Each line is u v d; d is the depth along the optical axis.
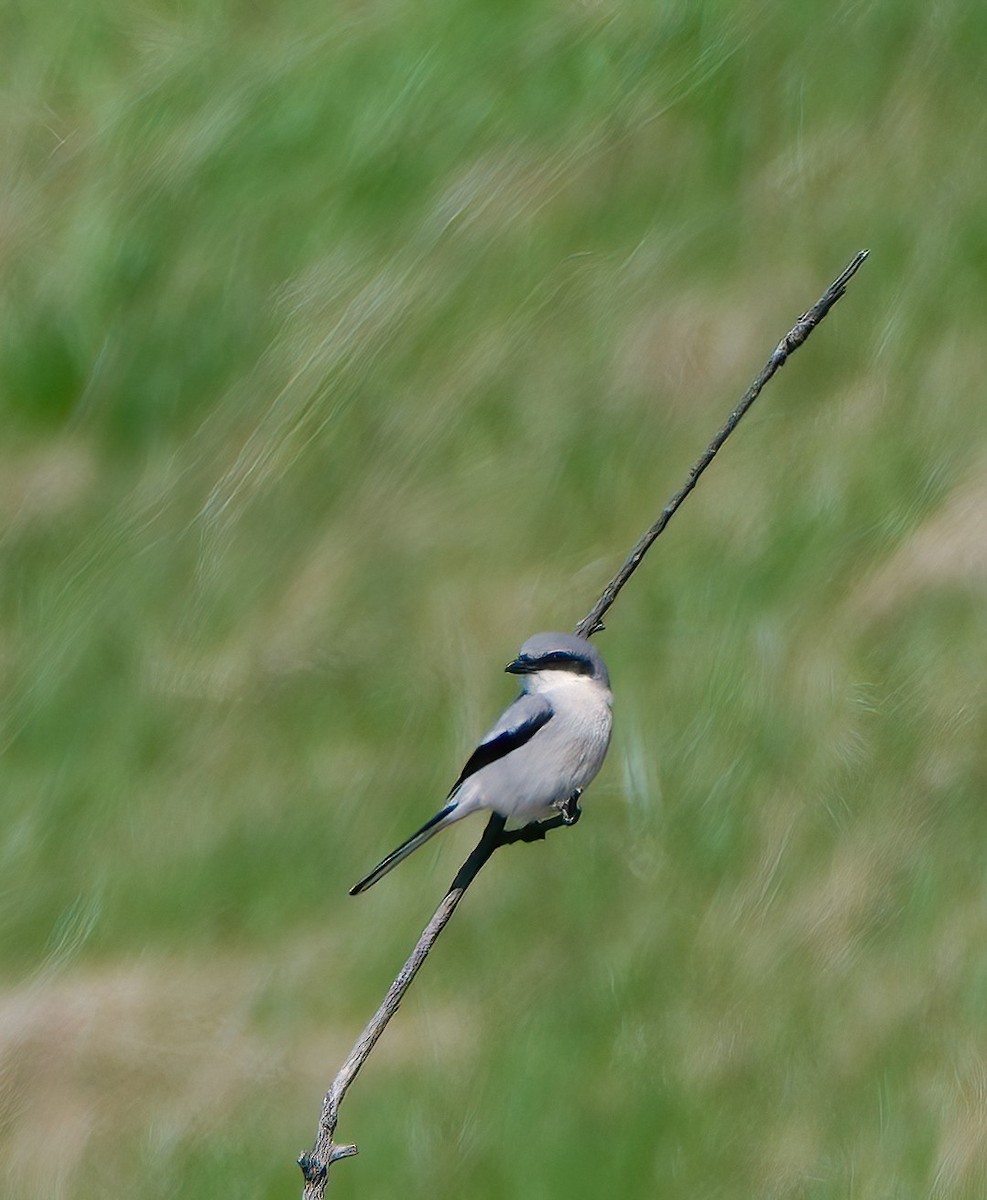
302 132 21.62
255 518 17.94
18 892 15.73
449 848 14.96
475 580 16.62
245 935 14.94
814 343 17.50
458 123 20.98
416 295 19.17
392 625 16.45
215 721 16.47
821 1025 12.95
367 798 15.36
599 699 7.76
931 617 15.08
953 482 16.17
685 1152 12.52
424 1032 13.70
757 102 19.62
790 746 14.68
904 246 17.83
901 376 17.09
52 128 23.64
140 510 18.97
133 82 24.00
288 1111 13.30
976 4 19.77
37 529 19.28
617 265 18.67
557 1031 13.34
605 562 16.39
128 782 16.17
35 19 25.05
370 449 18.05
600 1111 12.81
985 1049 12.52
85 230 21.73
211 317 20.48
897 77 19.38
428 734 15.75
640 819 14.60
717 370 17.48
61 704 17.14
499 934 14.25
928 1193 11.88
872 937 13.35
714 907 13.94
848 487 16.38
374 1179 12.80
